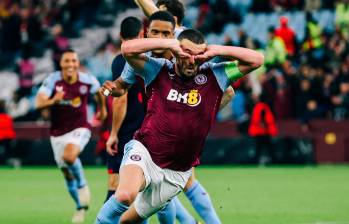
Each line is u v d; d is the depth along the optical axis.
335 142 41.84
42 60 56.47
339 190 29.11
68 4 59.78
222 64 13.38
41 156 42.47
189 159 13.46
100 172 37.69
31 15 57.16
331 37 48.50
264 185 31.06
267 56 45.69
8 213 22.91
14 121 46.81
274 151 41.72
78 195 21.16
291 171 37.94
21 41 55.50
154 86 13.44
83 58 56.34
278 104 42.53
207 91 13.30
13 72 56.69
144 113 16.20
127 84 14.05
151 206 13.52
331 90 42.56
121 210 12.93
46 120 44.06
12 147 42.69
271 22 53.62
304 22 53.12
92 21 59.84
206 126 13.38
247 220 20.84
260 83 42.84
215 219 15.69
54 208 24.17
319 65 46.00
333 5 52.91
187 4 57.16
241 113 43.78
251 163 41.56
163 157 13.27
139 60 13.23
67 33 59.00
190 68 12.98
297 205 24.42
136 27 16.20
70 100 22.44
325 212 22.59
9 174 37.34
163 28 13.95
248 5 54.81
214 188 29.92
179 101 13.23
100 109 23.19
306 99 42.06
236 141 41.53
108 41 54.44
